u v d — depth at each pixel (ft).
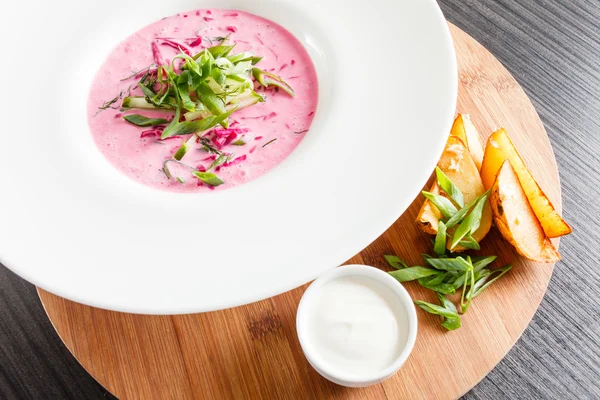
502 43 2.18
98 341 1.48
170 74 1.69
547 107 2.05
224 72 1.71
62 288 1.42
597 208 1.87
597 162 1.95
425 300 1.51
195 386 1.43
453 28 1.87
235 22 1.88
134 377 1.44
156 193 1.60
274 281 1.41
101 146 1.69
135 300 1.40
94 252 1.48
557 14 2.24
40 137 1.65
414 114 1.59
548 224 1.54
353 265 1.48
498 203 1.50
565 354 1.67
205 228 1.52
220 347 1.47
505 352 1.44
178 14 1.89
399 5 1.72
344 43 1.75
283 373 1.44
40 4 1.77
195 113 1.71
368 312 1.45
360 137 1.61
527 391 1.64
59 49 1.76
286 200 1.54
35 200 1.56
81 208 1.55
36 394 1.78
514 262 1.54
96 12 1.81
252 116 1.73
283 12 1.84
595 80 2.11
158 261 1.47
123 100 1.73
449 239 1.54
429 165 1.50
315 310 1.46
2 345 1.83
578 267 1.77
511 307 1.49
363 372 1.41
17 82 1.71
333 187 1.55
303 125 1.72
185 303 1.39
